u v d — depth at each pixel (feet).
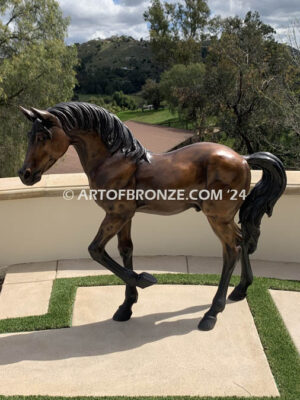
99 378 8.73
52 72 47.44
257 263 14.29
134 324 10.61
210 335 10.08
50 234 14.57
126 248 10.44
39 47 46.62
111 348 9.70
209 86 59.82
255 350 9.53
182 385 8.47
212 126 62.03
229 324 10.51
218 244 14.73
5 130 47.83
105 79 216.54
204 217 14.47
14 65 45.91
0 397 8.18
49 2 49.52
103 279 12.99
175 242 14.82
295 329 10.38
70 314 11.14
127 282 9.99
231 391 8.29
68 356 9.46
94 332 10.34
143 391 8.32
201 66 98.32
